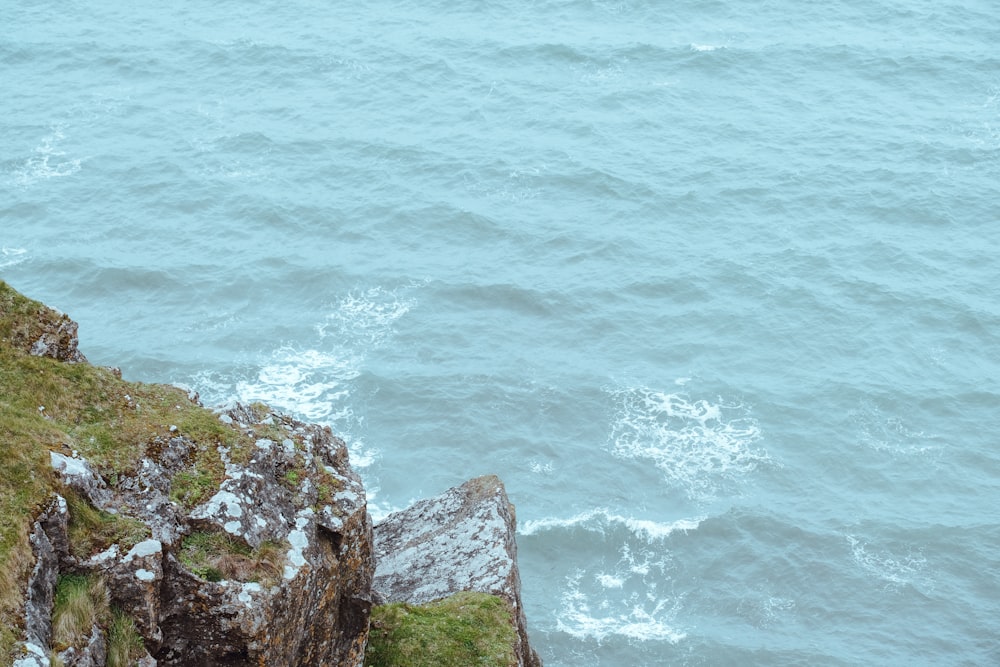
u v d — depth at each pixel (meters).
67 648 12.16
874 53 113.50
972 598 54.69
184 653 13.64
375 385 66.38
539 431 63.81
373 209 86.19
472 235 83.62
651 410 65.81
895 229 85.44
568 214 86.81
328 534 16.06
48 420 14.51
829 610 53.88
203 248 80.12
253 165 92.31
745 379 68.62
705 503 59.41
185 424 15.52
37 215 83.19
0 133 95.44
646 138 99.19
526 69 112.12
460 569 21.19
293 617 14.54
